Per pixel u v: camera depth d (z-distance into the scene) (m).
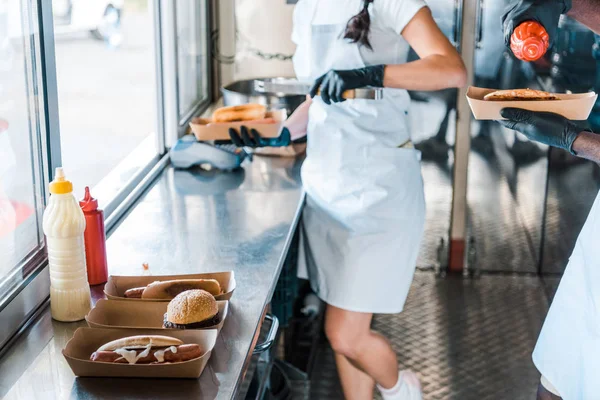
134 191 2.69
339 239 2.53
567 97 1.95
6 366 1.58
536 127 1.86
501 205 4.20
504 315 3.83
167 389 1.48
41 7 1.79
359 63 2.37
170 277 1.84
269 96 3.10
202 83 3.67
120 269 2.06
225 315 1.68
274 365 2.75
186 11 3.30
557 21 1.90
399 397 2.71
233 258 2.15
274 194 2.74
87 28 5.64
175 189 2.79
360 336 2.61
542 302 3.97
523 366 3.36
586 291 1.89
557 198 4.05
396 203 2.48
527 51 1.78
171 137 3.14
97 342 1.57
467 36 3.88
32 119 1.83
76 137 3.71
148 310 1.69
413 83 2.23
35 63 1.82
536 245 4.26
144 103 4.47
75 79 4.93
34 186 1.86
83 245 1.76
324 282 2.61
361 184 2.46
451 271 4.32
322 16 2.38
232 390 1.48
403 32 2.30
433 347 3.51
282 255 2.18
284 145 2.77
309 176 2.59
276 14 3.64
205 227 2.40
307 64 2.50
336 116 2.45
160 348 1.52
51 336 1.70
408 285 2.60
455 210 4.23
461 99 4.02
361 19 2.29
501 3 3.82
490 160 4.13
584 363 1.88
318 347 3.57
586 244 1.91
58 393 1.47
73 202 1.73
